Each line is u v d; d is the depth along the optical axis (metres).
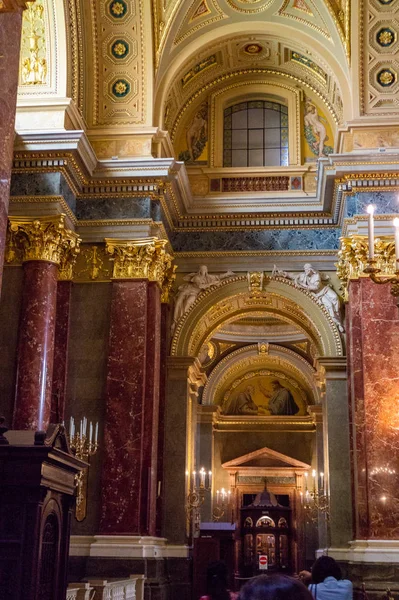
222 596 5.12
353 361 14.59
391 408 13.93
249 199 17.52
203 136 18.62
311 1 15.94
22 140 14.27
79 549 13.73
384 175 14.96
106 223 15.41
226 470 28.23
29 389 13.48
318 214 17.39
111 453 14.22
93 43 15.79
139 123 15.86
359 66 15.55
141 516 14.09
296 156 18.25
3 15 7.89
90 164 15.19
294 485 27.81
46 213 14.23
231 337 26.78
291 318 18.98
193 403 19.09
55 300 14.14
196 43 16.77
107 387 14.57
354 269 14.85
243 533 27.41
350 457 15.36
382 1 15.27
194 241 17.66
